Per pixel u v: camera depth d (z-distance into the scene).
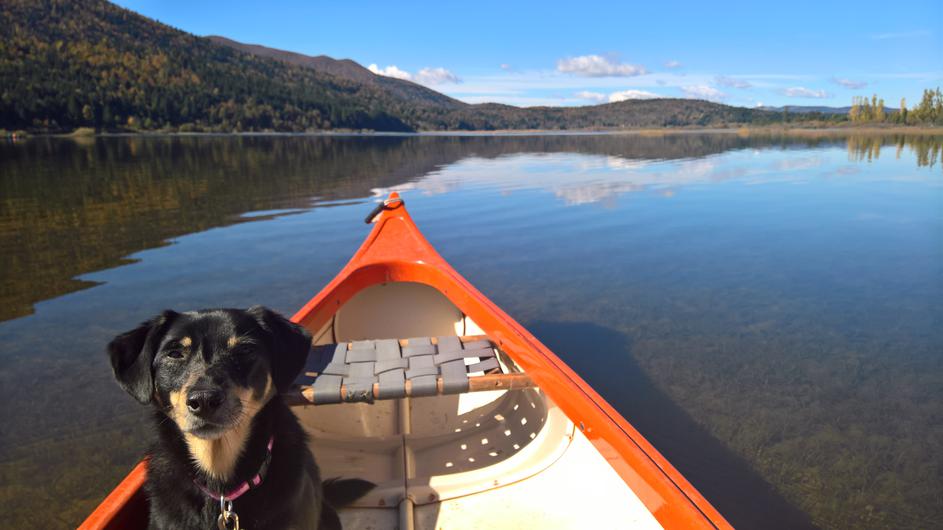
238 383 0.67
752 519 1.21
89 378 1.82
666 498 0.77
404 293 1.92
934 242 3.43
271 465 0.73
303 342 0.80
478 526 0.99
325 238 3.62
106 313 2.35
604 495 0.99
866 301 2.46
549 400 1.22
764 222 4.05
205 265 3.02
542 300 2.53
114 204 4.94
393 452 1.23
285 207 4.76
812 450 1.44
